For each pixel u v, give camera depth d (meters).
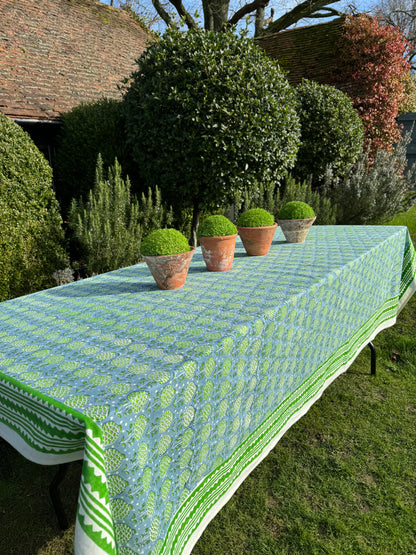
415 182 7.57
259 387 1.44
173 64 5.09
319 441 2.26
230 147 5.04
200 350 1.13
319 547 1.62
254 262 2.30
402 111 12.80
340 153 7.32
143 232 4.90
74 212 4.41
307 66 10.41
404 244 3.11
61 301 1.76
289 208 2.78
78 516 0.82
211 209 5.85
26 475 2.04
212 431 1.21
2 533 1.70
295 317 1.59
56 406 0.89
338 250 2.48
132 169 5.91
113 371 1.04
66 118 5.70
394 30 9.12
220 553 1.61
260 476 2.01
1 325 1.48
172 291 1.80
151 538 0.94
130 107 5.38
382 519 1.75
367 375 2.95
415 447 2.20
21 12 8.42
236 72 5.10
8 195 3.74
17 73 6.59
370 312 2.62
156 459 0.98
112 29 10.42
